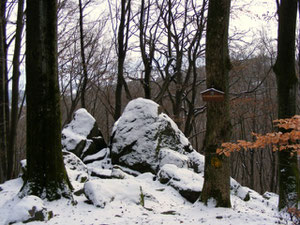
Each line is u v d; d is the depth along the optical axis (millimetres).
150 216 5730
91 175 8812
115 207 6082
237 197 8523
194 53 18109
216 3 6371
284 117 8227
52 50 6340
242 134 23859
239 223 5215
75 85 23672
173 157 9539
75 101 20859
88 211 5793
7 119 11742
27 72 6348
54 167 6332
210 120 6535
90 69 21312
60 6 15367
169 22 19250
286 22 8250
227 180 6477
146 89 17000
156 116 10609
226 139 6434
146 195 7074
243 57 22344
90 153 11000
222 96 6184
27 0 6289
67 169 8375
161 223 5160
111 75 20359
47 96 6305
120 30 16000
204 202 6531
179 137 10992
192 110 18516
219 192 6414
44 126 6301
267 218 5598
